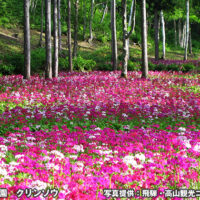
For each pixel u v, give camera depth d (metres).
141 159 5.80
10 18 42.62
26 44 20.67
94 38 45.25
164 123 11.27
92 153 6.75
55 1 23.28
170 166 5.79
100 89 16.86
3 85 17.59
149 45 50.41
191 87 19.27
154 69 29.45
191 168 6.05
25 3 20.45
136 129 9.13
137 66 29.88
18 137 7.79
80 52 36.88
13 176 5.27
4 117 10.49
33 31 42.12
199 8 50.38
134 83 19.58
